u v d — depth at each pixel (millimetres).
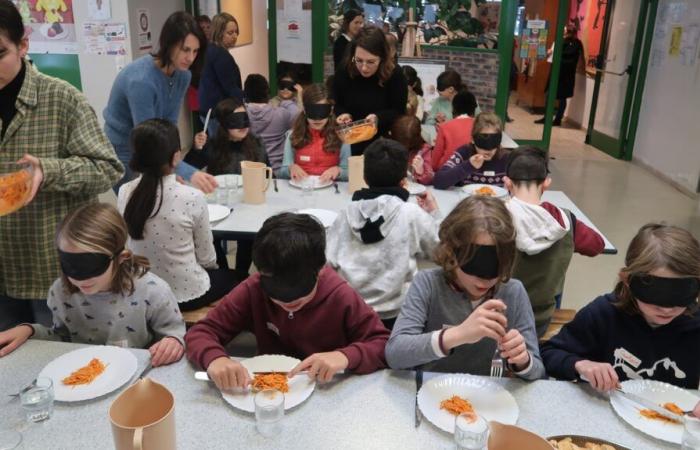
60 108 1699
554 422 1212
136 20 4828
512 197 2133
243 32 7434
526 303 1488
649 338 1440
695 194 5305
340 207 2656
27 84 1639
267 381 1290
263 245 1262
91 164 1723
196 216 2086
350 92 3391
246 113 3123
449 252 1357
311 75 6293
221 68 4586
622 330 1465
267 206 2656
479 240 1305
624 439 1169
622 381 1435
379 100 3381
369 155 2076
